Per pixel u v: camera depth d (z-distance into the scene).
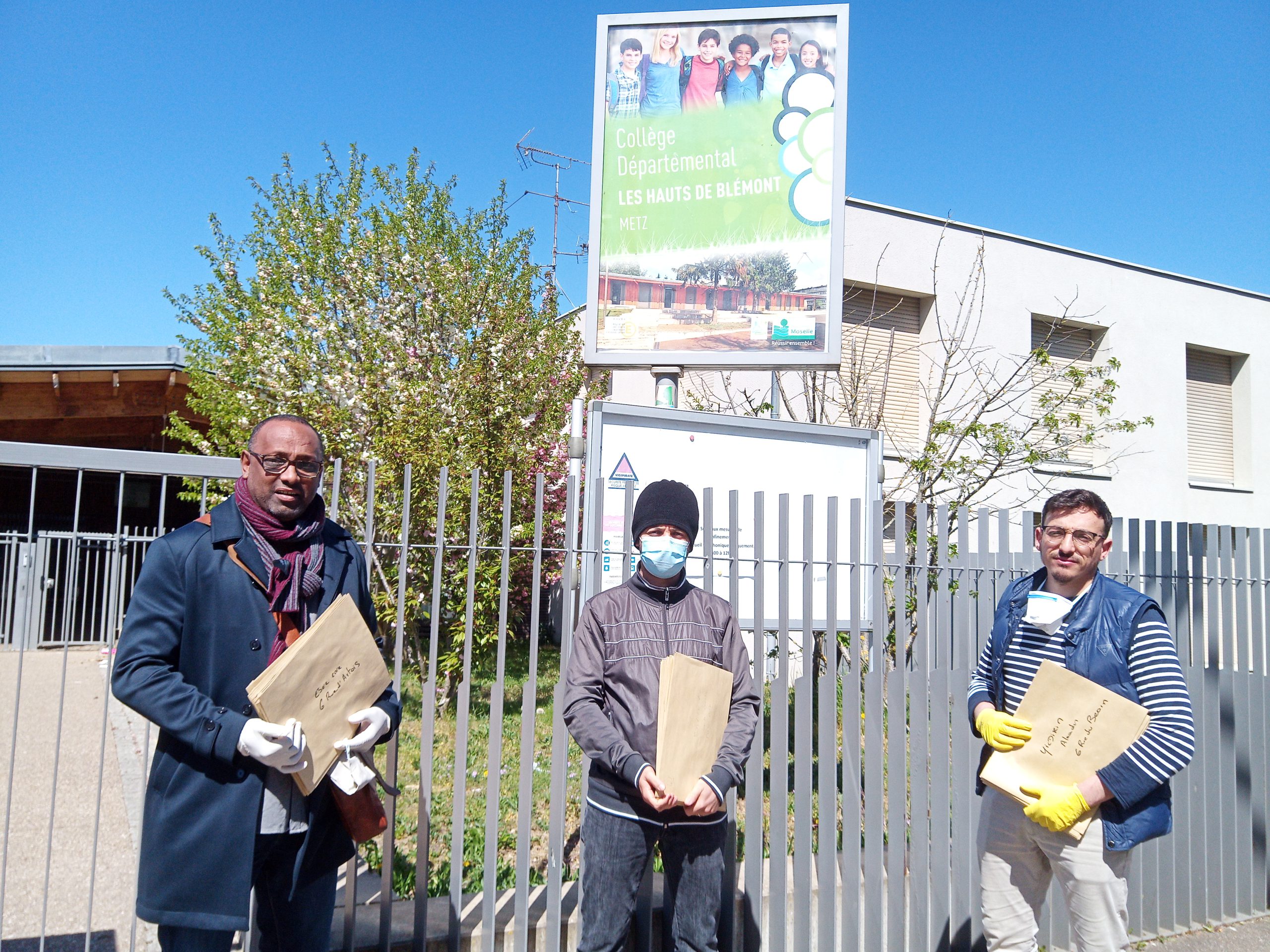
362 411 8.68
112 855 4.11
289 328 9.91
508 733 6.44
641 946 3.12
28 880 3.76
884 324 10.34
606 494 4.15
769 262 5.86
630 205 6.01
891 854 3.59
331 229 11.09
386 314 9.36
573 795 4.59
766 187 5.91
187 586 2.15
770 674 4.30
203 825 2.08
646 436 4.27
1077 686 2.56
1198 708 4.33
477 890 3.58
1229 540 4.57
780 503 3.45
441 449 7.22
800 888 3.38
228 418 10.05
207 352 11.28
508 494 3.10
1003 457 7.26
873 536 3.80
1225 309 13.18
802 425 4.59
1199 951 4.00
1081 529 2.66
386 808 2.91
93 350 10.40
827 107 5.90
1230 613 4.53
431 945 2.99
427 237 11.52
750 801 3.30
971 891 3.70
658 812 2.54
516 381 9.11
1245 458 13.43
